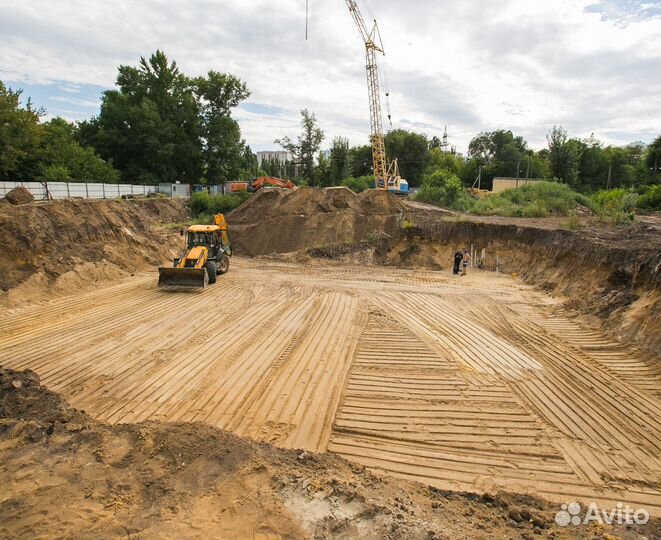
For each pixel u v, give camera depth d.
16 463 5.43
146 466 5.34
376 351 9.96
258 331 11.16
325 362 9.30
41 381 8.13
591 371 8.95
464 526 4.54
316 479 5.15
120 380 8.24
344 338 10.77
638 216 22.86
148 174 47.09
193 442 5.76
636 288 11.51
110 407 7.25
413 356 9.70
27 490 4.88
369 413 7.27
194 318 12.11
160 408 7.25
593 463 6.07
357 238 23.47
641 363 9.29
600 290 12.92
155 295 14.53
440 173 38.06
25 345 9.90
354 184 43.75
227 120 51.78
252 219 27.14
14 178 32.91
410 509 4.70
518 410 7.45
